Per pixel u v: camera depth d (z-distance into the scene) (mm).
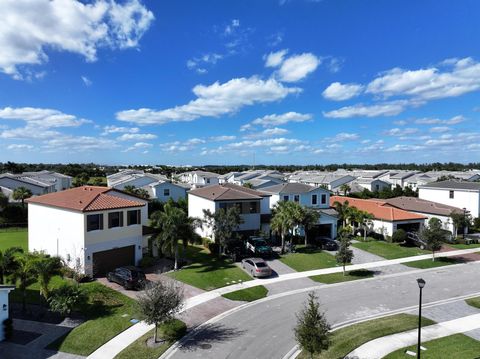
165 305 17109
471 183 53625
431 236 33906
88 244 27000
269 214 42344
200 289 25016
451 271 30781
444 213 45281
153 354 16219
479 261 34188
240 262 32156
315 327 14648
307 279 27875
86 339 17484
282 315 20859
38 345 16922
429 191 55938
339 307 22297
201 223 33344
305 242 39594
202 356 16172
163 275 27938
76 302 20141
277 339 17812
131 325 19188
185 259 32688
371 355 16234
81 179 98688
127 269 25031
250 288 25438
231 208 34250
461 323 19922
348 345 17109
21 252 22031
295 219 35844
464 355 16188
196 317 20484
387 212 44188
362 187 81000
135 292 23875
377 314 21234
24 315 20281
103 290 23891
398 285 26781
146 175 78062
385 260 33938
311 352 14516
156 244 30656
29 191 57906
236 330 18859
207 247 36812
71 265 27938
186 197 68688
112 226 28844
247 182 73500
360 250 37406
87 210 26828
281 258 33781
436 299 23906
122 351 16453
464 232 45906
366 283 27203
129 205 29875
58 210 29312
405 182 93812
